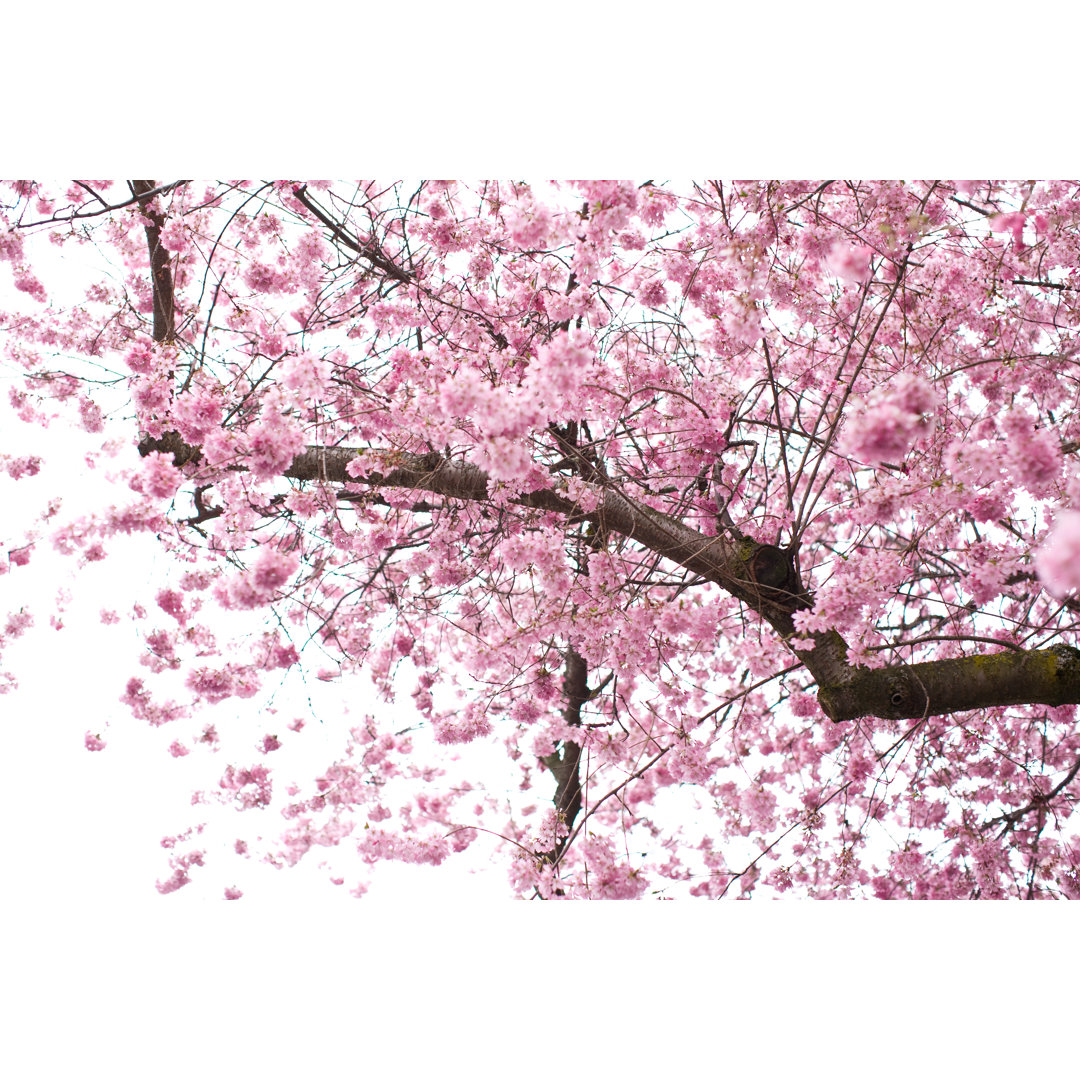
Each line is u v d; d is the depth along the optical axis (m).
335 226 4.04
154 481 3.29
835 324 4.23
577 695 5.53
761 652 3.64
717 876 4.75
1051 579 1.76
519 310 4.26
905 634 4.50
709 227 3.97
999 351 3.98
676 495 4.07
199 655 5.09
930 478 3.39
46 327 4.53
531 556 3.52
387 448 3.82
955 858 4.87
